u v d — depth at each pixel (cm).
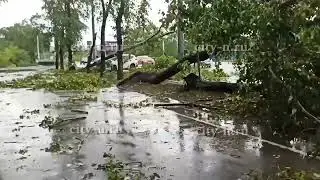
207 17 1243
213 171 642
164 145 816
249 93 1118
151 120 1103
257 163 681
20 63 6488
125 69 3675
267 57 919
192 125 1018
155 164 684
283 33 884
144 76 2155
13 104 1517
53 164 691
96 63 3653
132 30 2725
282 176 609
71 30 3925
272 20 883
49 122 1077
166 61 2873
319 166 661
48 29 4181
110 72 3425
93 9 3512
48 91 2058
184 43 2170
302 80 853
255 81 1041
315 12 546
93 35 3434
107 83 2358
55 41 4175
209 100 1412
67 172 646
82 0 3656
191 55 1717
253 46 989
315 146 754
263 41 934
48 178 617
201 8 1284
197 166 670
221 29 1204
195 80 1667
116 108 1354
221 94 1525
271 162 686
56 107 1412
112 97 1688
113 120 1116
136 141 855
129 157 729
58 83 2214
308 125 856
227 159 707
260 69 951
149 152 763
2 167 678
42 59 6956
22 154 760
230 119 1080
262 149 770
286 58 874
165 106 1367
